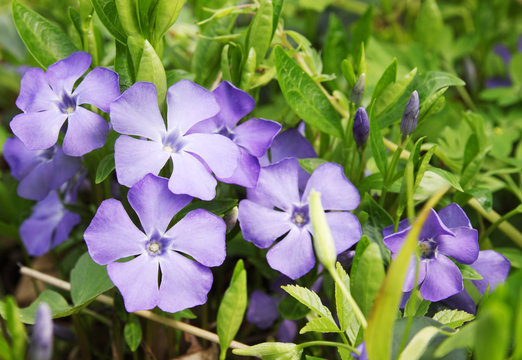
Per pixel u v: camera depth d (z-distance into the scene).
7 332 0.27
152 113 0.25
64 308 0.26
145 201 0.24
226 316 0.24
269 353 0.24
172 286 0.24
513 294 0.22
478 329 0.20
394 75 0.27
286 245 0.25
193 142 0.25
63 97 0.25
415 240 0.21
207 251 0.24
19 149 0.29
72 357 0.31
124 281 0.24
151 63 0.24
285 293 0.28
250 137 0.26
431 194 0.27
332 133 0.28
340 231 0.25
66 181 0.29
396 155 0.26
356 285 0.24
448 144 0.31
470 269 0.26
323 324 0.24
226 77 0.27
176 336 0.29
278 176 0.26
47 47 0.27
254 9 0.28
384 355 0.22
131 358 0.30
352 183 0.27
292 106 0.27
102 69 0.25
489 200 0.27
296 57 0.29
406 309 0.25
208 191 0.24
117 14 0.26
